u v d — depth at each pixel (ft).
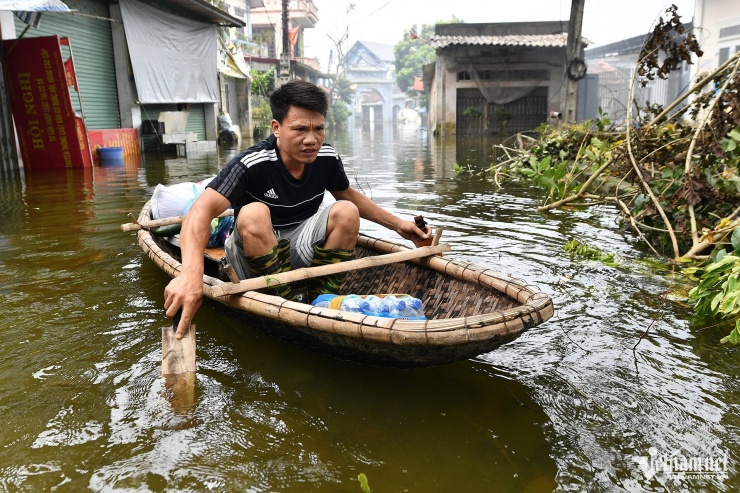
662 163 18.97
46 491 5.94
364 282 11.10
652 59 17.39
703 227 14.55
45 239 15.94
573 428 7.05
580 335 9.60
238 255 9.53
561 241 15.69
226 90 66.85
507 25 68.03
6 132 31.14
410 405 7.56
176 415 7.29
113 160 37.40
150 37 44.11
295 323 7.55
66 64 33.09
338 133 104.73
